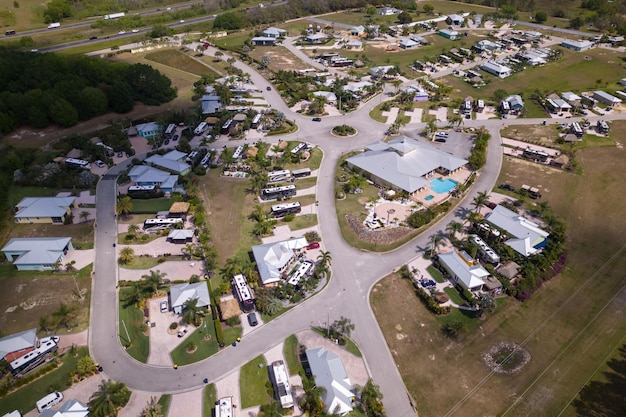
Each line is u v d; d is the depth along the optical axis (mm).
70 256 132250
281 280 120438
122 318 111812
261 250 127750
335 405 87000
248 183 168000
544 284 123375
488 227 137250
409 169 167875
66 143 190750
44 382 96062
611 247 137625
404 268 126125
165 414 89062
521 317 113000
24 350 100188
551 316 113438
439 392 94125
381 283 122000
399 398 92438
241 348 103375
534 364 100812
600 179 171500
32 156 180250
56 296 118250
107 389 88125
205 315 112125
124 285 121125
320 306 114750
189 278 123375
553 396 93625
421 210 150875
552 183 168375
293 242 132250
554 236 135000
